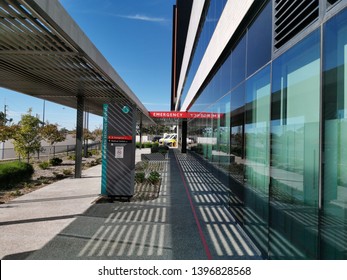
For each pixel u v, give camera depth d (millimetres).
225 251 4184
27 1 3627
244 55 5688
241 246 4391
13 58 6289
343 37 2236
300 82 2998
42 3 3812
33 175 11734
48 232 4910
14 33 4969
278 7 3766
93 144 38375
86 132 27672
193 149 18703
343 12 2238
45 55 5996
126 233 4906
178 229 5164
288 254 3242
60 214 6043
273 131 3797
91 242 4469
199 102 15625
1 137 15656
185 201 7406
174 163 16938
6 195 7859
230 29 6508
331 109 2385
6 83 9086
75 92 10750
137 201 7355
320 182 2541
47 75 7906
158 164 16328
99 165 16312
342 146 2227
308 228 2775
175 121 26969
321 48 2553
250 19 5188
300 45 3004
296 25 3096
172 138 42750
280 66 3586
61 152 28250
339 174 2266
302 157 2926
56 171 13211
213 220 5754
